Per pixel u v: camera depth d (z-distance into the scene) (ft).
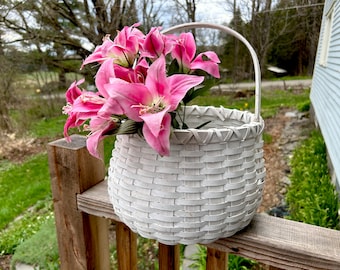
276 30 33.86
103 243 3.02
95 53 1.94
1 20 18.62
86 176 2.65
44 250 7.20
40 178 13.52
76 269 2.88
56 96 24.08
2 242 8.11
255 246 1.98
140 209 1.80
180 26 2.32
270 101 27.99
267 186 11.05
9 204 10.89
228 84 32.65
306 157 12.05
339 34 11.34
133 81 1.74
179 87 1.58
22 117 20.40
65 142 2.68
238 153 1.76
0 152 17.11
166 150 1.50
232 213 1.78
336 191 8.82
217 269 2.21
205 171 1.71
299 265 1.89
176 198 1.73
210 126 2.47
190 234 1.78
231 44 31.45
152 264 6.10
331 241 1.94
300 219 7.39
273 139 17.11
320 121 14.29
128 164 1.84
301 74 40.86
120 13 20.67
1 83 19.77
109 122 1.67
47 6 19.88
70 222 2.76
